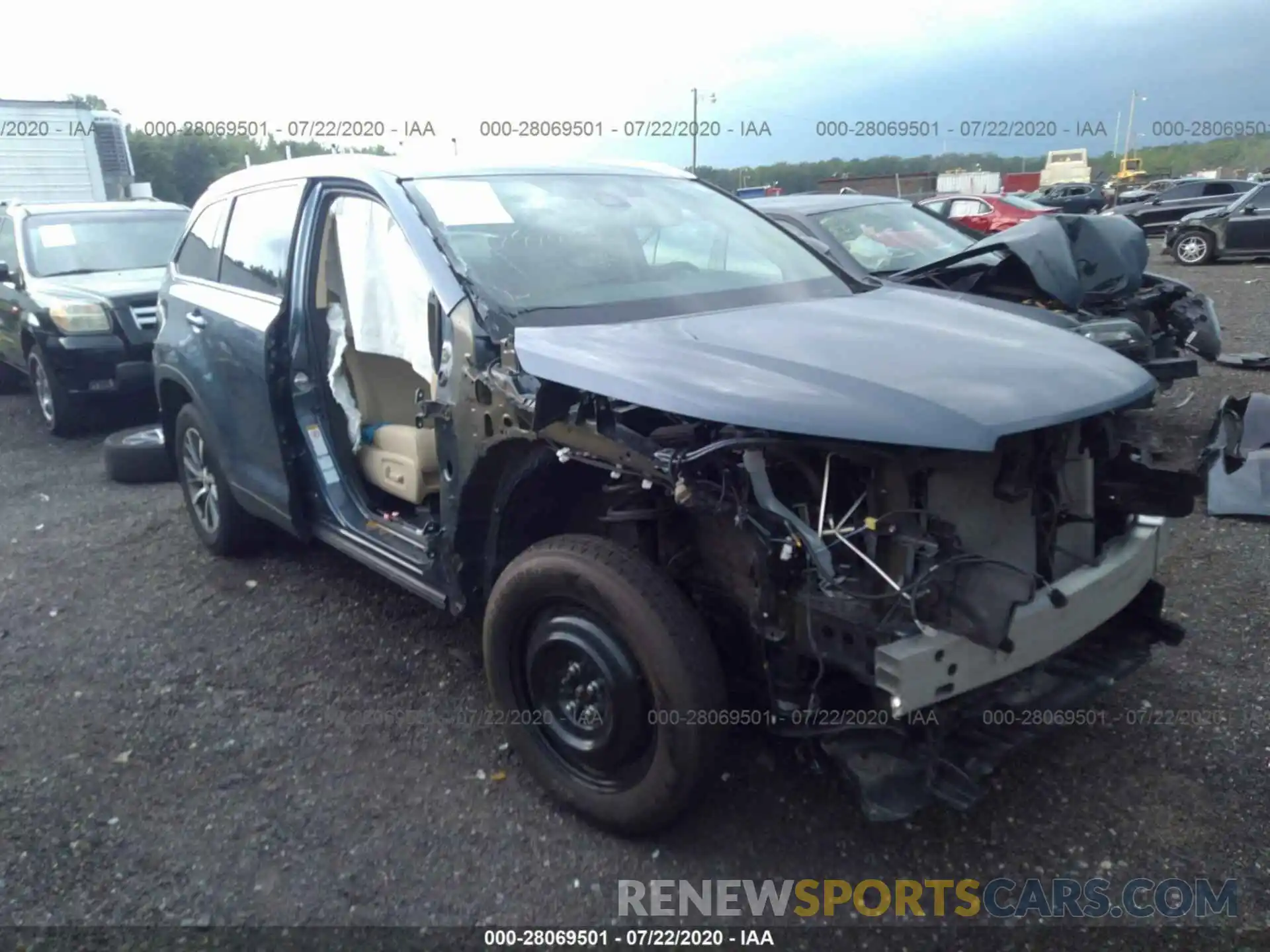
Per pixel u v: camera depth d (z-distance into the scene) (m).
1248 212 18.52
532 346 3.04
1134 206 26.48
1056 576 3.00
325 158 4.39
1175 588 4.60
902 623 2.53
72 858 3.06
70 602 4.95
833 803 3.19
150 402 8.77
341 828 3.17
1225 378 8.30
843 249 7.18
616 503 3.10
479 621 3.65
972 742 2.79
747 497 2.63
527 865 2.98
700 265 4.00
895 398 2.64
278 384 4.25
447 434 3.35
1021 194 40.00
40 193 14.13
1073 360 3.07
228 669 4.21
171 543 5.73
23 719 3.87
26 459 7.96
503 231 3.72
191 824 3.21
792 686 2.74
